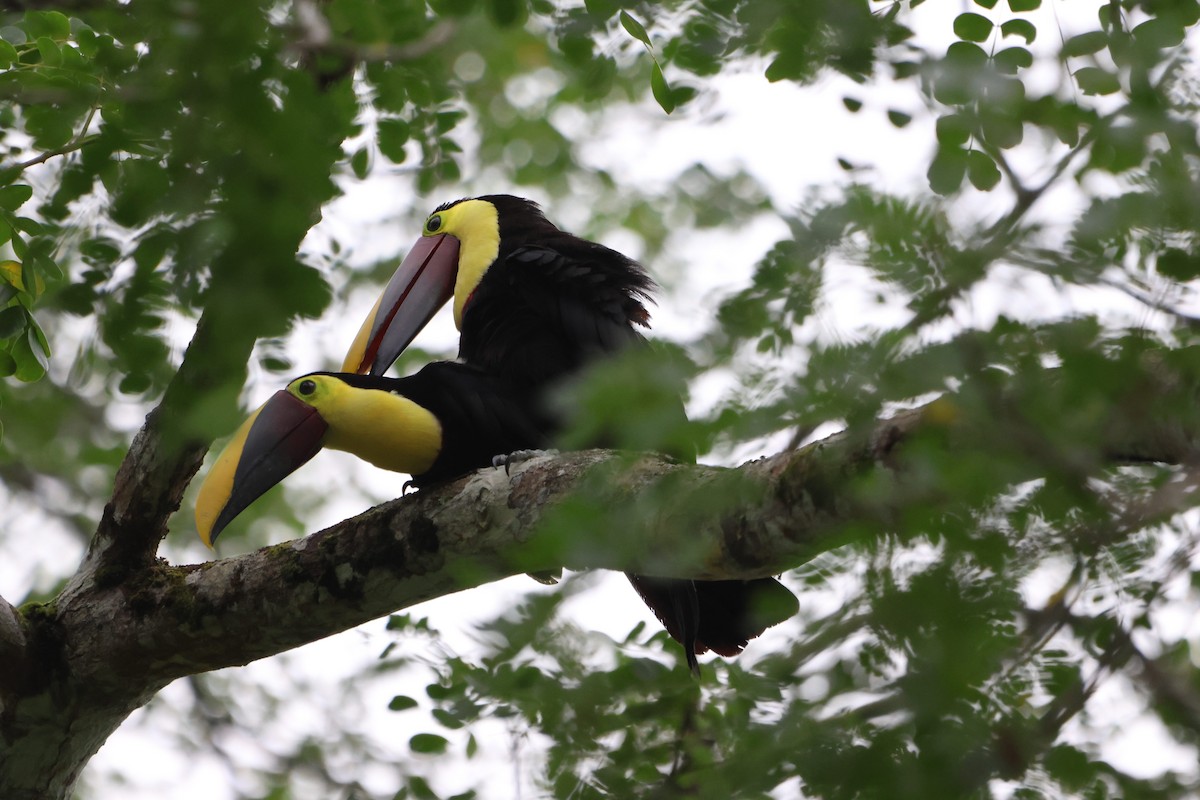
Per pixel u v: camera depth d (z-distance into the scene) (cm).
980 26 666
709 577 739
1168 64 602
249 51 548
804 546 682
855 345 531
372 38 833
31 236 813
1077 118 606
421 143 1130
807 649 666
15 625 970
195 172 547
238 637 951
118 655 970
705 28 703
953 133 608
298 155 544
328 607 923
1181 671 755
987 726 601
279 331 534
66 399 1586
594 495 726
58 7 771
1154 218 516
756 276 612
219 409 557
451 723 810
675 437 542
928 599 521
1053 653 682
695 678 846
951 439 550
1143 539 681
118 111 718
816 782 604
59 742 1002
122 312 592
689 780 738
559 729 767
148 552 987
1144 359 496
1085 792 655
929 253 548
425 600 914
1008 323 521
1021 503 530
